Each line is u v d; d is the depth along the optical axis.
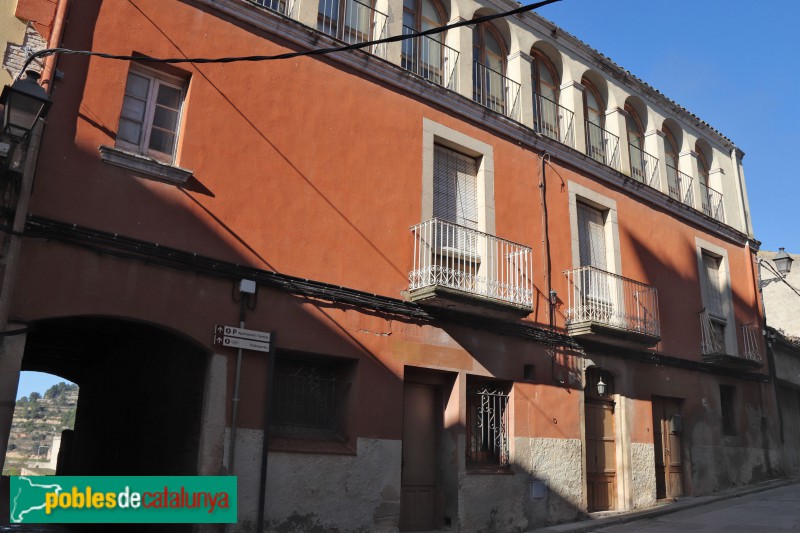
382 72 10.23
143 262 7.38
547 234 12.26
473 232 11.04
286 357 8.64
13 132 6.10
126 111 7.89
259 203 8.45
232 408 7.70
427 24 11.80
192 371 8.19
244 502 7.52
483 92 12.23
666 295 14.86
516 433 10.71
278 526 7.74
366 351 9.06
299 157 8.98
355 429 8.70
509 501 10.30
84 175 7.20
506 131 11.98
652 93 16.02
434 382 10.13
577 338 12.16
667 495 13.77
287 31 9.22
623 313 13.23
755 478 16.27
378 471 8.77
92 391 13.31
